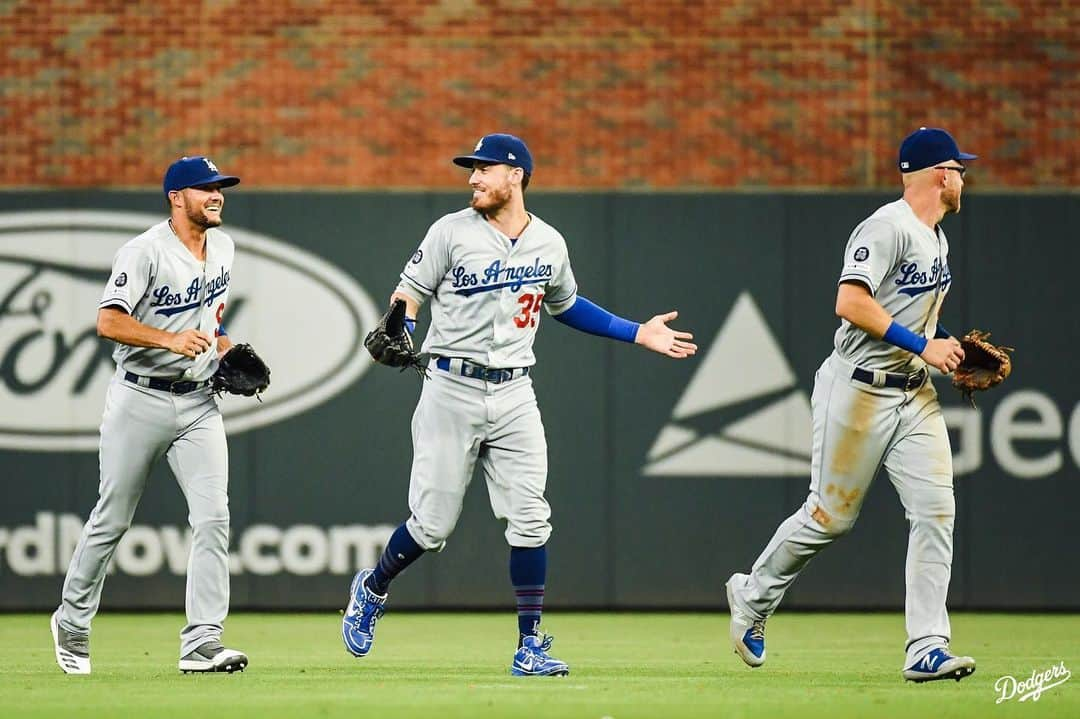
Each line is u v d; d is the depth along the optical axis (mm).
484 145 22797
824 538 22781
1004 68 44219
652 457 35812
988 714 19094
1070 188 44000
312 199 35594
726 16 44062
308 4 43750
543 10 43969
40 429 35281
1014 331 35594
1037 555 35656
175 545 35656
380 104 43719
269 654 27797
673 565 35812
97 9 43656
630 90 43938
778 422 35781
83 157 43500
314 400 35594
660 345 24156
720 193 35781
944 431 22234
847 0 44156
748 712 19031
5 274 35188
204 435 23250
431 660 26672
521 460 23203
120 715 18734
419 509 23359
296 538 35625
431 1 43875
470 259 22750
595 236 35750
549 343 35688
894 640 30828
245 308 35500
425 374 23344
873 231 21672
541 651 23453
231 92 43656
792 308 35844
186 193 22844
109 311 22172
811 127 44031
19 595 35375
